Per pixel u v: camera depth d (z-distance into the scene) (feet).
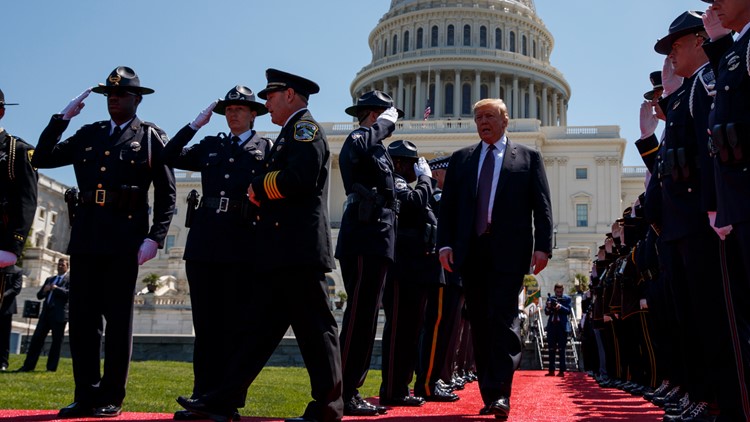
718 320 21.34
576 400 37.83
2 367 59.62
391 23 382.22
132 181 27.53
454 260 27.68
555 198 303.68
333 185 302.25
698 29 23.21
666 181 22.91
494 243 27.14
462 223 27.81
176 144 27.48
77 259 26.99
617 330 51.06
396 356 31.94
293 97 23.35
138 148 27.73
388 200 27.78
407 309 31.96
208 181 29.14
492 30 369.30
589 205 301.22
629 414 30.07
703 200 20.81
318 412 21.50
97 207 27.04
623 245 44.65
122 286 26.84
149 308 146.00
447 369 39.73
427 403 33.58
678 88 24.21
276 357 86.12
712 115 19.36
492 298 26.86
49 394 38.99
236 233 28.45
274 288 21.84
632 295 42.06
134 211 27.40
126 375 26.94
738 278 20.85
